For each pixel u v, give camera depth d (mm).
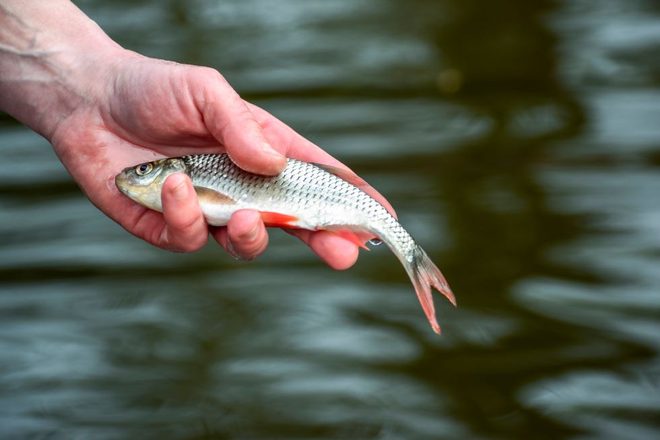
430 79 14039
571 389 7754
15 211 10234
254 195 4559
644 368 7953
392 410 7516
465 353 8195
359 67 14430
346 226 4578
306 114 12734
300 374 7922
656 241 9578
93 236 9844
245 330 8453
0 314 8664
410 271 4539
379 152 11523
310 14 16906
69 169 5102
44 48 5129
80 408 7570
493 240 9547
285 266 9430
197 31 16094
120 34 15938
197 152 4992
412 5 17219
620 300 8758
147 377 7918
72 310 8719
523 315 8641
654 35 15555
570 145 11742
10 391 7762
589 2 17297
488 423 7332
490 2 17188
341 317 8641
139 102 4828
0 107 5258
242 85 13797
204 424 7359
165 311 8703
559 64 14562
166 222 4520
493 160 11281
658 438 7230
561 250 9477
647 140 11766
